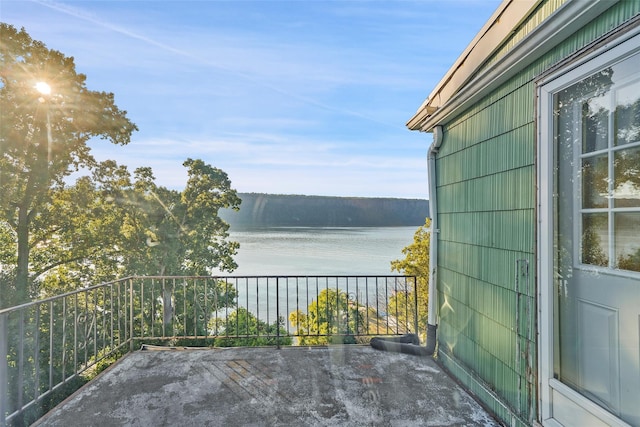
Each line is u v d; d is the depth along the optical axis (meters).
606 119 1.54
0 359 2.17
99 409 2.33
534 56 1.96
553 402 1.82
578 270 1.70
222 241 16.06
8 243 11.43
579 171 1.69
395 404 2.40
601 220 1.57
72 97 11.52
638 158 1.39
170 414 2.26
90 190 12.73
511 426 2.15
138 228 14.22
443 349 3.21
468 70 2.63
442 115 3.13
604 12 1.52
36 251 12.25
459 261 2.96
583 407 1.63
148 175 14.56
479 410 2.34
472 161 2.74
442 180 3.33
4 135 10.30
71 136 11.83
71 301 10.12
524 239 2.09
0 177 10.49
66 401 2.43
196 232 15.11
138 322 12.52
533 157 2.00
